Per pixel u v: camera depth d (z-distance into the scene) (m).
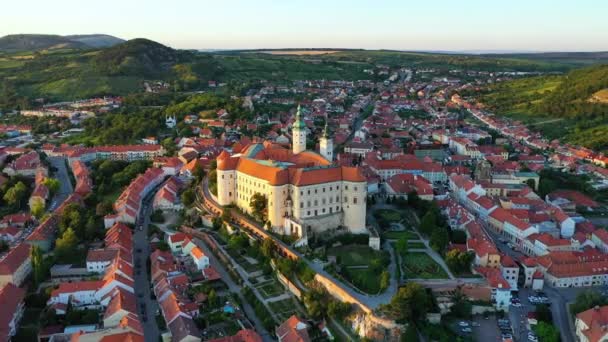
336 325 191.38
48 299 199.12
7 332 174.00
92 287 199.38
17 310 188.50
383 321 179.88
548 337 187.75
